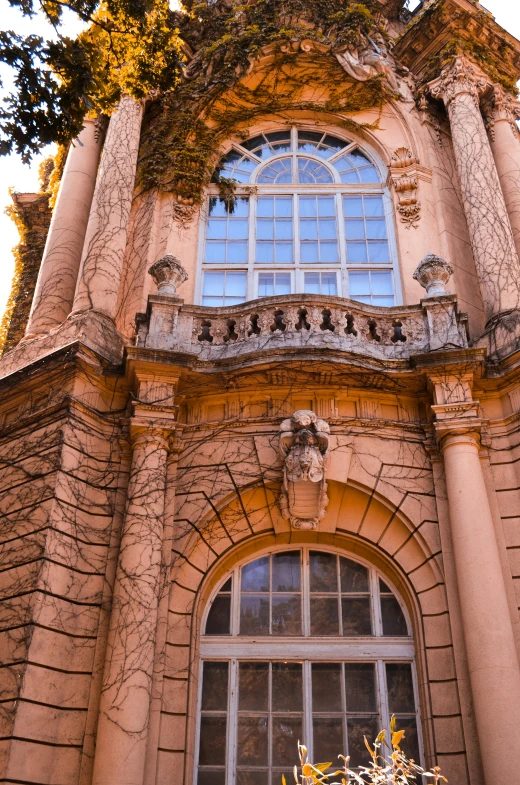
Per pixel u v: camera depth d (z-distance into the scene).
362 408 11.12
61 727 8.68
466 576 9.38
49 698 8.66
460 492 9.92
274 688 9.84
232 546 10.50
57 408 10.45
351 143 15.40
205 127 15.06
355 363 10.67
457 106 14.58
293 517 10.51
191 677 9.49
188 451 10.80
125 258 13.58
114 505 10.25
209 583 10.41
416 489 10.55
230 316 11.62
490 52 15.87
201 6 16.64
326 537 10.72
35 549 9.29
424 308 11.53
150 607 9.18
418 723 9.52
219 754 9.38
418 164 14.59
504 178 14.45
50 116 9.34
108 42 11.12
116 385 11.00
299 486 10.23
